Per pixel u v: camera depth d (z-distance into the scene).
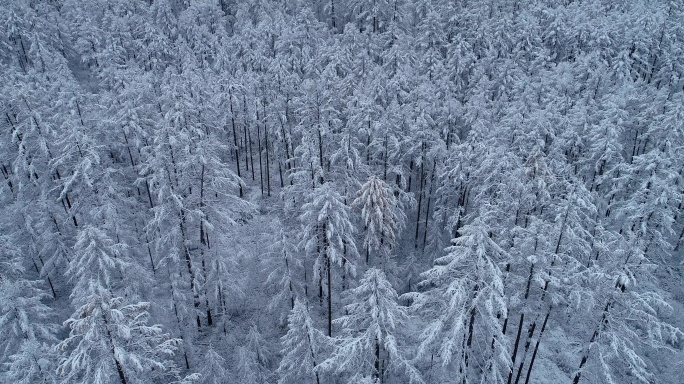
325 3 70.81
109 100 38.03
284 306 31.59
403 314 20.12
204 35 57.59
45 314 22.98
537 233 20.84
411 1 66.25
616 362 28.56
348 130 34.66
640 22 50.62
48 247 28.58
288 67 48.34
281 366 23.09
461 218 31.78
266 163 42.81
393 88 40.59
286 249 28.73
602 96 41.28
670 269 34.91
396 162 38.56
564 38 54.78
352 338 19.95
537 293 23.56
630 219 32.38
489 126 36.22
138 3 63.88
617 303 22.30
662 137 36.00
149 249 29.83
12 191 33.94
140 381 16.27
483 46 54.50
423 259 36.75
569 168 30.70
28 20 52.81
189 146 26.00
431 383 26.02
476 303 18.89
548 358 28.00
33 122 29.55
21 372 17.06
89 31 54.31
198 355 28.16
